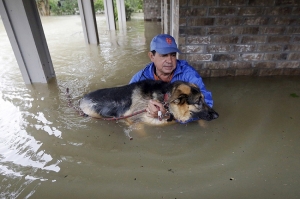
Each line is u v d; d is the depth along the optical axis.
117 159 2.62
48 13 24.55
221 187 2.17
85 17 8.49
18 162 2.59
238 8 4.21
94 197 2.11
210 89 4.36
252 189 2.13
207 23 4.35
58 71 5.91
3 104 4.08
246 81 4.70
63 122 3.42
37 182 2.29
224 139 2.91
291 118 3.34
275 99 3.92
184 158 2.60
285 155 2.58
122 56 7.15
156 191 2.15
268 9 4.22
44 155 2.71
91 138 3.03
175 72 3.35
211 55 4.70
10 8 4.34
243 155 2.60
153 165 2.51
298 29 4.40
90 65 6.35
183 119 2.97
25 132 3.18
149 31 11.97
